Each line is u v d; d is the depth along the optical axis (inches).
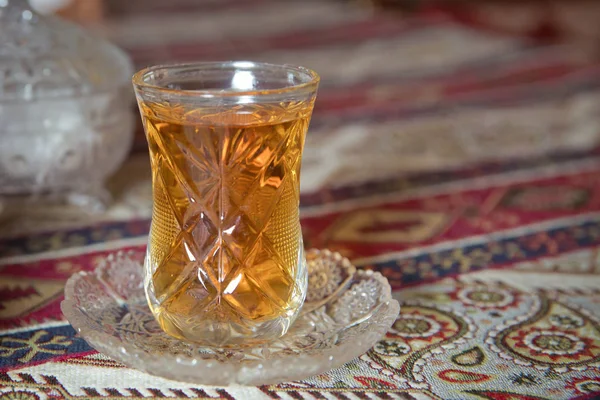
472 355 15.9
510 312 17.4
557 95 35.7
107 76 20.6
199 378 13.8
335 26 51.5
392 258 19.8
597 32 48.6
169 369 13.9
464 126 31.3
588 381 15.2
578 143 29.1
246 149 14.7
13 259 19.6
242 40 47.5
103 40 21.9
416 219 22.2
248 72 16.0
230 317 15.0
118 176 24.7
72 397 14.7
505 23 51.6
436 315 17.2
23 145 20.1
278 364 13.9
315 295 16.7
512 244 20.6
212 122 14.6
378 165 26.6
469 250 20.2
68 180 21.2
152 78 15.4
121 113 21.2
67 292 15.7
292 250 15.4
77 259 19.6
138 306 16.3
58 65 20.1
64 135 20.4
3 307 17.4
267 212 15.0
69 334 16.5
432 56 43.3
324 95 36.0
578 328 16.8
